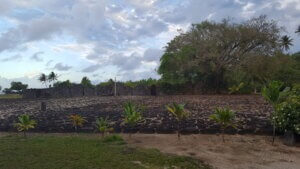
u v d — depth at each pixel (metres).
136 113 12.09
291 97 11.60
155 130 12.46
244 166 8.10
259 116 16.14
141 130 12.51
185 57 41.75
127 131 12.55
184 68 42.00
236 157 8.88
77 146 9.58
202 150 9.52
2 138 11.38
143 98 35.66
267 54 39.53
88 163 7.79
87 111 21.20
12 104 34.03
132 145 10.02
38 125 14.12
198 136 11.55
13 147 9.47
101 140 10.63
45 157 8.30
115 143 10.22
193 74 43.12
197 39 41.72
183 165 7.87
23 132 13.09
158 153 8.88
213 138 11.23
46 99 42.56
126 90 47.34
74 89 50.66
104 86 49.12
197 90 43.81
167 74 44.03
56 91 51.19
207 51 40.72
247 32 39.53
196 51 41.28
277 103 11.42
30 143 10.05
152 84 45.50
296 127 10.41
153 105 24.62
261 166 8.14
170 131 12.34
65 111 21.98
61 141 10.37
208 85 43.25
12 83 81.69
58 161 7.94
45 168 7.41
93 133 12.46
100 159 8.12
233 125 10.98
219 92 43.12
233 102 26.77
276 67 39.41
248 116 16.12
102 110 21.66
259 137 11.47
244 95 38.16
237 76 40.84
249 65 39.09
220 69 41.50
